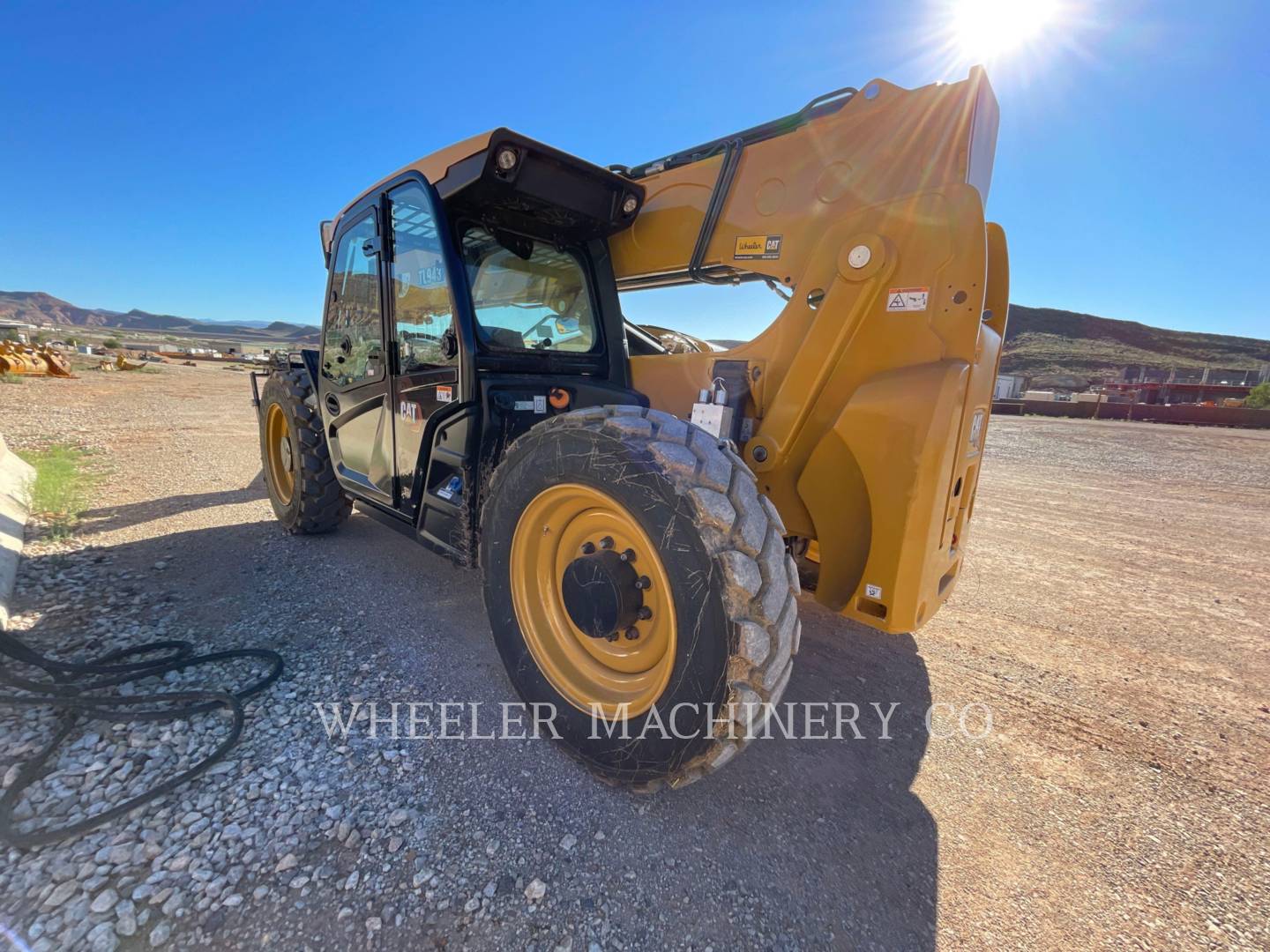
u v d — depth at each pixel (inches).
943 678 104.9
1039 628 127.5
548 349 107.9
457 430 95.5
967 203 72.8
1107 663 112.3
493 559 81.1
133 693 80.4
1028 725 91.5
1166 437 587.2
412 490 108.2
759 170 96.5
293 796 64.9
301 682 87.1
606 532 75.2
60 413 354.6
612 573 68.9
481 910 53.8
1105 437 574.9
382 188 111.4
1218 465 397.7
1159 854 66.7
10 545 122.6
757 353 93.7
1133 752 85.6
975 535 204.8
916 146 78.1
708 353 101.8
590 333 118.1
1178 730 91.3
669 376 109.0
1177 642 122.2
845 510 78.6
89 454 243.3
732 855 62.7
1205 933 56.9
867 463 74.9
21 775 63.4
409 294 106.9
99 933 48.6
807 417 84.4
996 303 94.2
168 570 125.5
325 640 100.3
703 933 53.7
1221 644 121.4
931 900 59.2
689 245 106.8
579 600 71.0
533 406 99.2
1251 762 84.0
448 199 96.1
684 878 59.3
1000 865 64.2
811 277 86.0
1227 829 70.9
